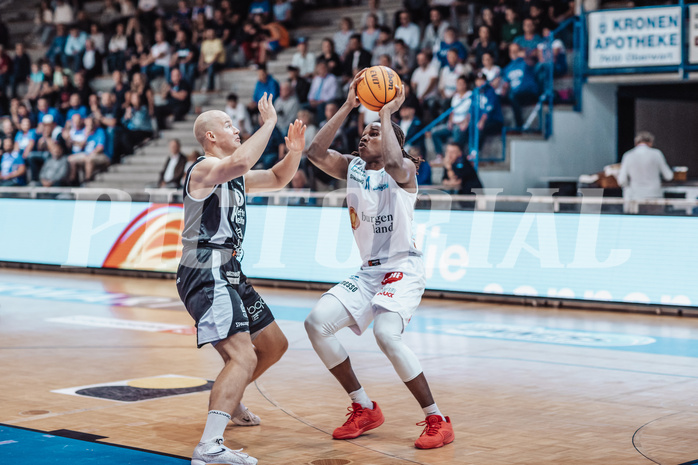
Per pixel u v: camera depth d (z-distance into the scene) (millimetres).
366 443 6031
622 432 6328
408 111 17203
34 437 6125
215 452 5344
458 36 19172
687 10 16391
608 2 18750
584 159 18250
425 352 9500
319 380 8086
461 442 6051
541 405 7172
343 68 18906
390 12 21312
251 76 21375
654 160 15758
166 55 22016
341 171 6406
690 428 6441
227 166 5449
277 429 6410
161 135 21016
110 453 5742
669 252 12156
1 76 23703
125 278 16312
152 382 7953
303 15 22984
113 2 24641
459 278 13664
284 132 18953
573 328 11023
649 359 9133
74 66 23484
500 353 9438
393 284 6031
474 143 16531
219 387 5473
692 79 16578
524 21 17375
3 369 8516
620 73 17312
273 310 12414
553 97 17703
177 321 11562
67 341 10062
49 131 21203
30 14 27578
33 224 17922
